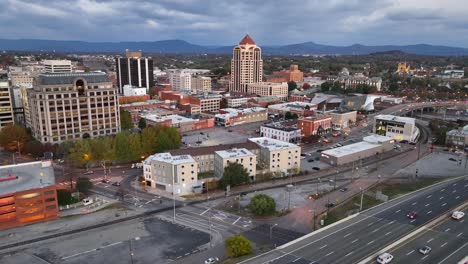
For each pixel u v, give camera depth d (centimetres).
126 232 12362
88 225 12875
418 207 13488
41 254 10981
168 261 10531
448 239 10956
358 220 12331
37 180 13650
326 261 9725
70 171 17850
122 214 13750
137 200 15025
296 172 18325
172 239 11869
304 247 10531
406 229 11588
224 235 12156
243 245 10406
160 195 15575
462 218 12425
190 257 10731
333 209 14262
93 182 17000
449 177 17912
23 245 11512
